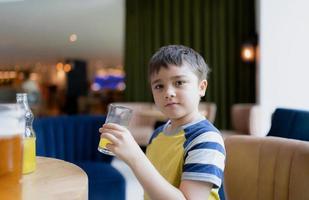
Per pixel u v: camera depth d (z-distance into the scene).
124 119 0.79
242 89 4.74
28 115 0.96
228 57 4.78
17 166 0.79
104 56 10.73
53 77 13.42
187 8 4.82
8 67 12.93
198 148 0.78
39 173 0.92
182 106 0.87
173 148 0.87
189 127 0.87
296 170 0.90
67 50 9.32
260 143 1.03
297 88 4.03
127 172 3.13
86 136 2.26
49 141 2.11
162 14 4.89
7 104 0.82
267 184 0.97
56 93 13.19
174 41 4.85
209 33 4.79
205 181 0.73
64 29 6.57
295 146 0.94
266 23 4.09
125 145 0.69
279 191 0.94
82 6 5.08
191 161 0.77
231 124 4.76
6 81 13.02
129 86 5.00
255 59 4.47
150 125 4.47
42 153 2.05
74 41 7.84
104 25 6.29
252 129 3.71
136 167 0.68
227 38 4.77
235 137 1.10
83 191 0.77
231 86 4.77
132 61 4.97
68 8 5.15
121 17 5.72
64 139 2.19
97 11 5.36
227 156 1.08
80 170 0.96
